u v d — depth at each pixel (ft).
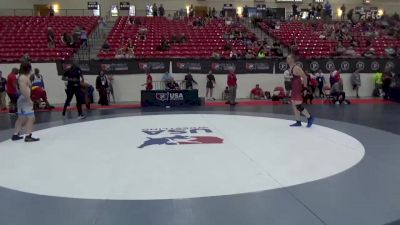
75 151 26.50
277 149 26.55
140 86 64.23
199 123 38.06
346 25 98.02
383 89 64.13
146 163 23.21
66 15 108.99
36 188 18.90
